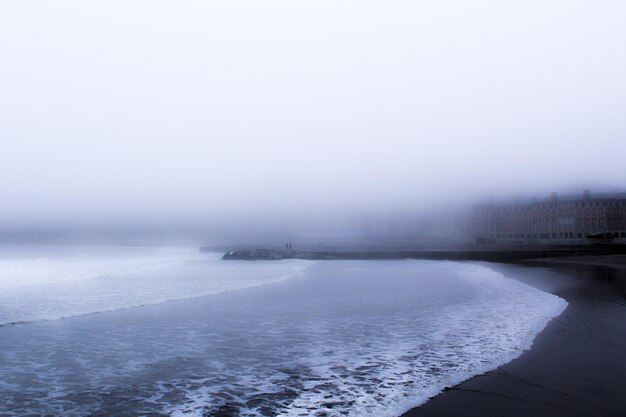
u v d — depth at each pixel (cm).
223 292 2358
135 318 1580
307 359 1015
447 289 2375
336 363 975
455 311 1622
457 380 827
